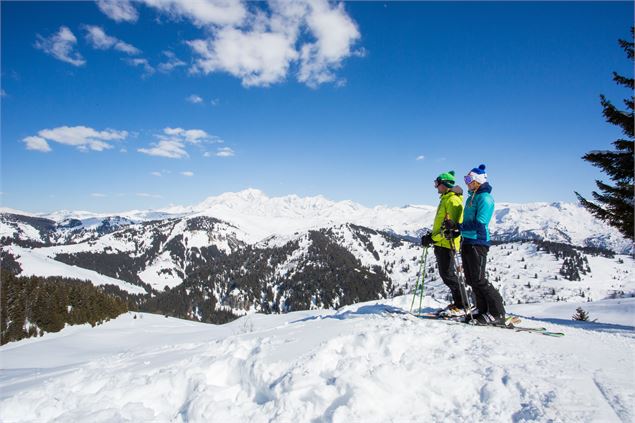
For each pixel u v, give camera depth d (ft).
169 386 15.23
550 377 12.94
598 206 50.01
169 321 351.87
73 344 224.33
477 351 15.65
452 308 24.06
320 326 22.50
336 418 10.93
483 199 20.68
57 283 348.59
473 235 20.81
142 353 26.89
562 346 16.56
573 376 13.04
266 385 14.01
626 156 46.42
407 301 30.89
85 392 16.17
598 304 129.90
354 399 11.43
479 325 20.08
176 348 26.48
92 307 333.83
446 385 12.59
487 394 12.06
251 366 15.14
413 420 11.10
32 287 312.71
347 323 21.98
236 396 14.43
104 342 230.07
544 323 22.30
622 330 30.50
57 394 15.61
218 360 16.76
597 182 49.80
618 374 13.23
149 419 13.07
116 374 17.65
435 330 18.58
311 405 11.91
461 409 11.57
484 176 21.29
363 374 13.09
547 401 11.33
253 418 12.07
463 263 21.70
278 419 11.65
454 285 23.82
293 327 24.85
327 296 643.45
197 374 15.38
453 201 23.26
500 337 17.63
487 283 20.67
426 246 25.26
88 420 12.60
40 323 289.33
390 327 19.04
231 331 81.61
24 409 14.44
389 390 12.14
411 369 13.32
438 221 23.98
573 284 598.34
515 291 579.89
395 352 15.81
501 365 14.08
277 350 17.58
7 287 291.99
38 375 26.25
